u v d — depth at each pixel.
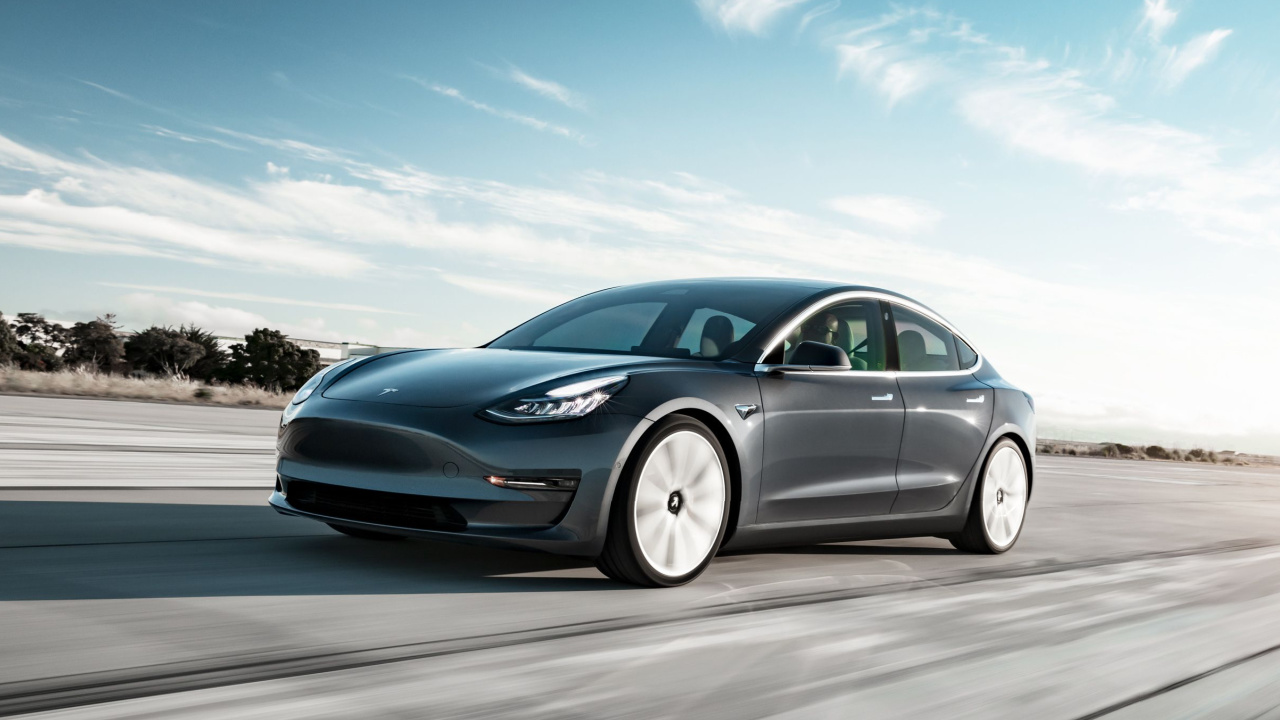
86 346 44.97
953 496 5.19
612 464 3.70
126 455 8.18
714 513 4.04
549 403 3.69
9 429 9.91
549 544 3.65
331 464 3.88
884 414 4.76
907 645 3.14
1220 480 17.97
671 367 4.06
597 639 3.02
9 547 3.96
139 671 2.43
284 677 2.45
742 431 4.12
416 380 3.98
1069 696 2.70
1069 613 3.81
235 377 40.75
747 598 3.78
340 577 3.75
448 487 3.63
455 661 2.69
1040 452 29.67
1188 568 5.24
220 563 3.88
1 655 2.50
